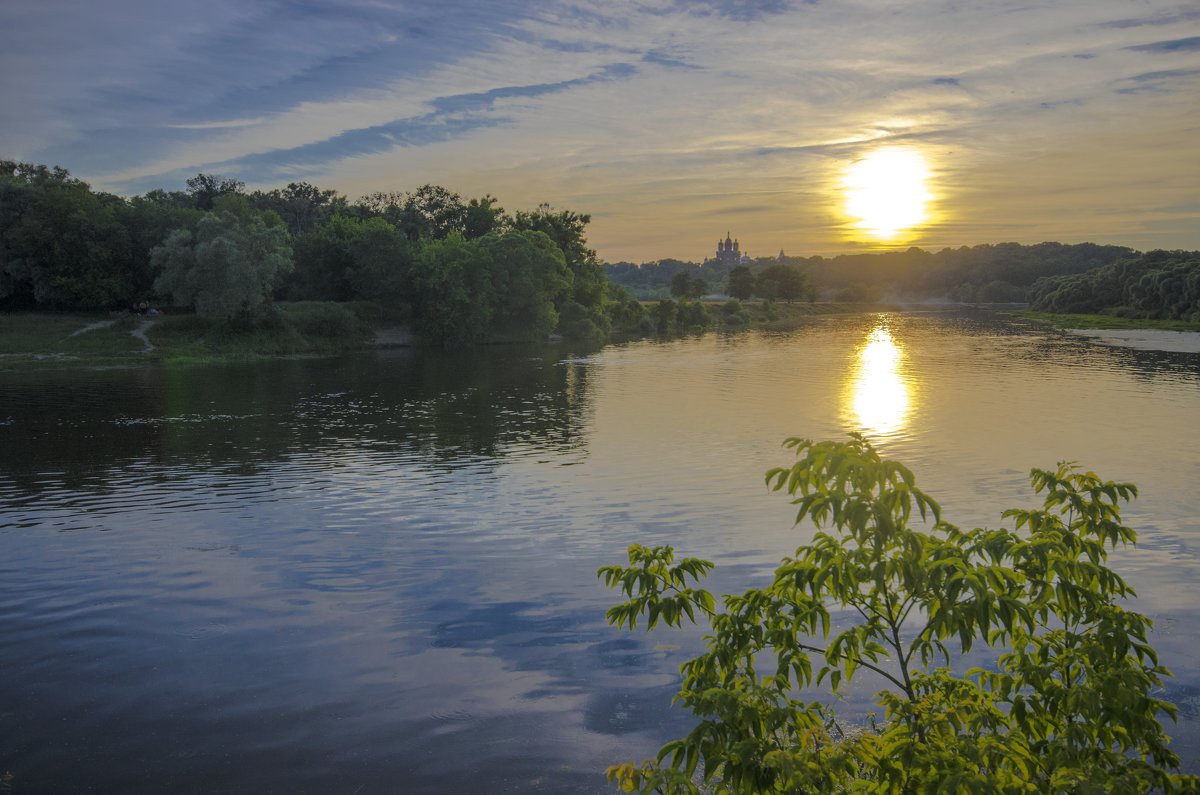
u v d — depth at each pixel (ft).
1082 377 199.93
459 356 293.43
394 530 75.51
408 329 355.36
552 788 35.04
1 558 68.23
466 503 84.99
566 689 44.42
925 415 140.77
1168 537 69.05
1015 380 194.18
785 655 20.36
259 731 40.40
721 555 66.80
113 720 41.63
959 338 368.48
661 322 462.19
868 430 126.00
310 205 559.79
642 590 21.84
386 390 188.85
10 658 49.19
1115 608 20.18
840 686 42.70
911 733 18.39
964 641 17.25
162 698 43.88
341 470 102.37
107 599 58.75
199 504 85.76
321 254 382.63
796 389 180.96
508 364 256.11
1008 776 16.80
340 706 42.86
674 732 39.73
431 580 62.13
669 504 83.61
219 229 302.45
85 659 48.91
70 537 74.23
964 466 98.94
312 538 73.31
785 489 88.94
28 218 311.88
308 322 327.47
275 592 59.98
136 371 237.25
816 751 18.07
